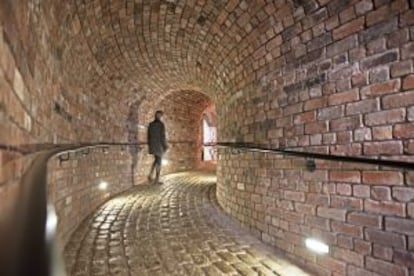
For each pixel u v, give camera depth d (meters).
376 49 2.27
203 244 3.55
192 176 10.14
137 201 5.96
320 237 2.82
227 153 5.20
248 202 4.20
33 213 0.74
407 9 2.06
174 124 11.64
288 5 3.04
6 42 1.23
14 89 1.36
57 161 2.91
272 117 3.62
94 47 4.57
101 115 5.64
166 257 3.12
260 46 3.75
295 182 3.19
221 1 3.89
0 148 1.05
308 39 2.95
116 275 2.67
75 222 3.92
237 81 4.65
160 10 4.70
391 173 2.18
